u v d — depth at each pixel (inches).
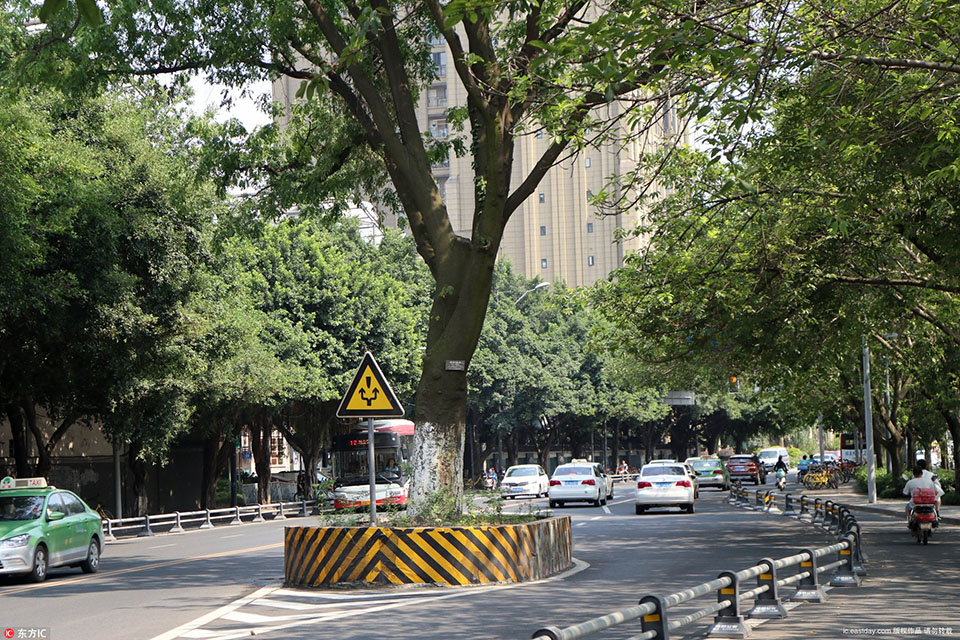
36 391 1181.1
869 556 743.7
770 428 3814.0
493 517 636.1
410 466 643.5
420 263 2384.4
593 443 3558.1
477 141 672.4
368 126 697.6
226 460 1862.7
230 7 683.4
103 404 1230.9
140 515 1619.1
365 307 1899.6
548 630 241.3
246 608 514.0
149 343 1175.0
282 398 1739.7
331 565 593.3
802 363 1003.3
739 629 395.2
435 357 641.6
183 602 544.7
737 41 432.5
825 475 2244.1
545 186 4726.9
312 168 765.9
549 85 530.0
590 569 676.7
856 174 646.5
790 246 810.8
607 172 4653.1
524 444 3683.6
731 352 964.0
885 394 1721.2
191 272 1158.3
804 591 502.6
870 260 821.2
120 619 482.3
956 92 518.3
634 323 965.2
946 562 697.0
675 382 1542.8
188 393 1457.9
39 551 702.5
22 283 894.4
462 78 613.0
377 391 601.0
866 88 541.0
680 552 786.8
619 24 404.2
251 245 1771.7
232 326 1416.1
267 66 711.1
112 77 737.6
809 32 458.9
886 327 987.9
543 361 2748.5
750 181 733.9
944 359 1171.3
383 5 634.8
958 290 786.8
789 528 1048.8
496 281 2682.1
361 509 753.0
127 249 1083.9
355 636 417.4
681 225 820.0
